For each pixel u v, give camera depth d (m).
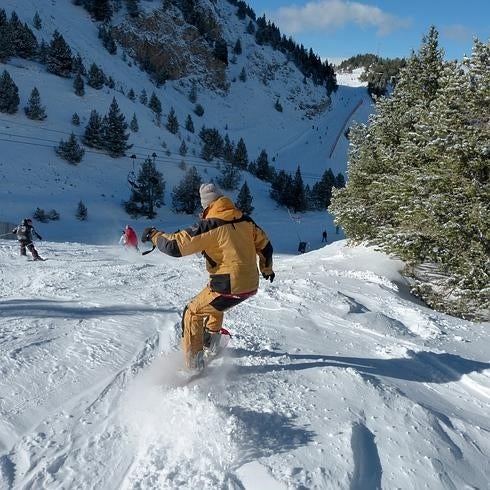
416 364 4.84
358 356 4.81
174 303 6.66
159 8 134.88
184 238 3.66
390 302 8.41
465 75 11.50
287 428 3.05
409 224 12.17
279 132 133.00
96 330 4.89
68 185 58.12
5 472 2.59
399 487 2.69
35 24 100.44
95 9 120.69
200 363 3.79
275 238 52.38
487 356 5.79
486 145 10.73
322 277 10.53
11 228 33.59
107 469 2.65
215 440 2.80
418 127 12.23
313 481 2.57
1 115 64.38
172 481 2.51
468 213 10.88
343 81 198.25
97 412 3.21
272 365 4.17
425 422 3.38
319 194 75.69
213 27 149.12
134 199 57.59
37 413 3.16
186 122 95.81
